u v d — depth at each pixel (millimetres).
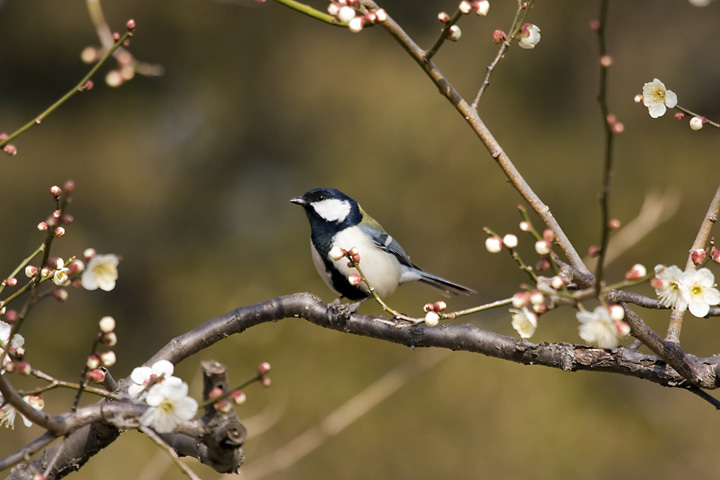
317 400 12938
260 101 17344
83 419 2973
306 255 15633
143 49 17781
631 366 3678
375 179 15453
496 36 3750
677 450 12758
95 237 16875
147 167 17531
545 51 15945
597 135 15477
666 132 15445
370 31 17000
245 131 17469
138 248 16828
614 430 12750
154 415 2943
